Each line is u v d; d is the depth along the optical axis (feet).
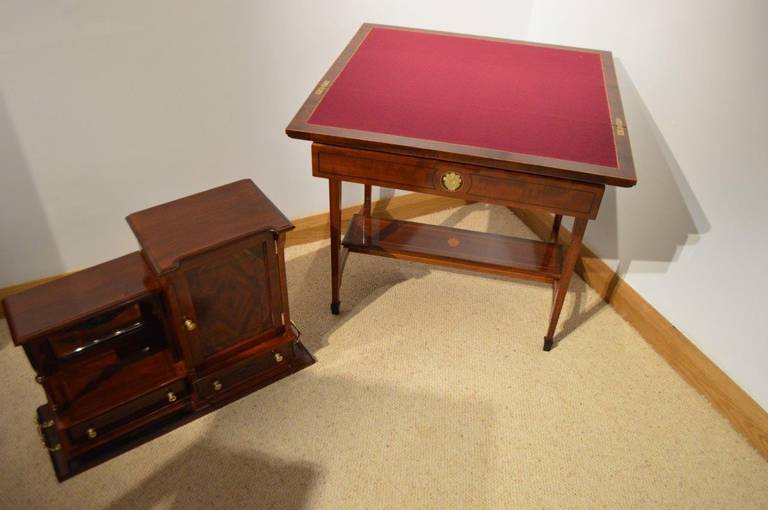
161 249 4.45
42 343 4.31
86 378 4.88
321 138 4.69
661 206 5.85
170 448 5.05
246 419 5.30
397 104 5.06
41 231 5.89
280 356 5.56
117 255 6.44
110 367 4.99
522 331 6.30
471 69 5.59
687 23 5.16
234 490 4.79
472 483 4.92
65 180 5.70
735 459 5.23
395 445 5.16
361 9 6.19
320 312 6.38
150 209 4.83
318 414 5.37
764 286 5.06
